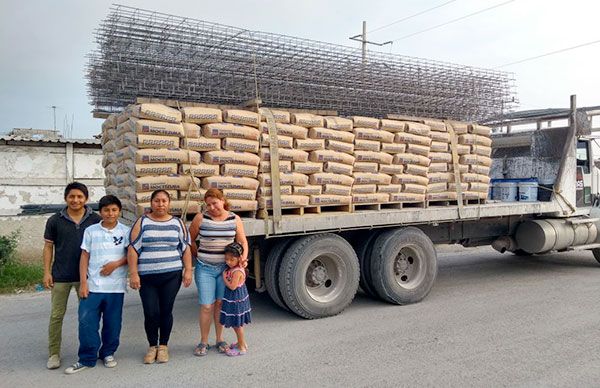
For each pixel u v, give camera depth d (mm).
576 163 8836
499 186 8984
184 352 4922
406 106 7324
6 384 4180
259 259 6215
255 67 6152
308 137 6023
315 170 6016
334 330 5574
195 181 5207
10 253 8695
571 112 8500
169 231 4562
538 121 9102
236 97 6078
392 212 6582
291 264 5844
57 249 4492
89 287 4395
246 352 4879
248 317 4832
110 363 4516
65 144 12039
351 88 6871
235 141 5418
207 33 5918
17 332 5641
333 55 6715
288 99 6418
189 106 5523
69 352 4973
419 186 6887
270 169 5680
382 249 6543
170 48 5816
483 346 4949
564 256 10953
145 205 4980
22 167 11656
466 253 11492
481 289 7637
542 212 8297
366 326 5715
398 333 5426
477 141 7539
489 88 8234
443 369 4359
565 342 5039
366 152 6387
